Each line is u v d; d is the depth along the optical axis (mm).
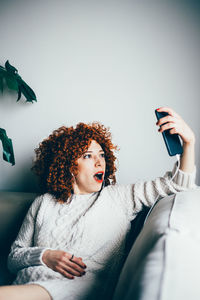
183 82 1332
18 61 1492
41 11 1452
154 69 1358
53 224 1014
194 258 502
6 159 1343
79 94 1442
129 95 1393
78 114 1452
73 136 1100
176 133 867
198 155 1328
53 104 1474
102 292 861
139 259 589
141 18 1360
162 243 549
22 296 746
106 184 1205
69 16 1428
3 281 1079
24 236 1080
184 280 425
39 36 1463
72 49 1436
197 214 689
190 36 1315
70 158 1051
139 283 444
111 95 1411
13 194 1393
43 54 1465
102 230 974
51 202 1074
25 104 1497
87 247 949
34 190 1536
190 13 1311
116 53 1394
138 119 1391
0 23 1492
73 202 1046
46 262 907
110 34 1395
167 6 1331
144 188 987
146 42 1360
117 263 961
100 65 1413
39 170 1226
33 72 1480
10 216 1307
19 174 1541
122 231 997
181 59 1329
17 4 1471
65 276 866
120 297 540
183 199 793
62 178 1059
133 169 1414
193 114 1330
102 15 1397
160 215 742
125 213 1022
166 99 1354
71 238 967
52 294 784
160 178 977
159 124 869
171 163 1374
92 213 987
